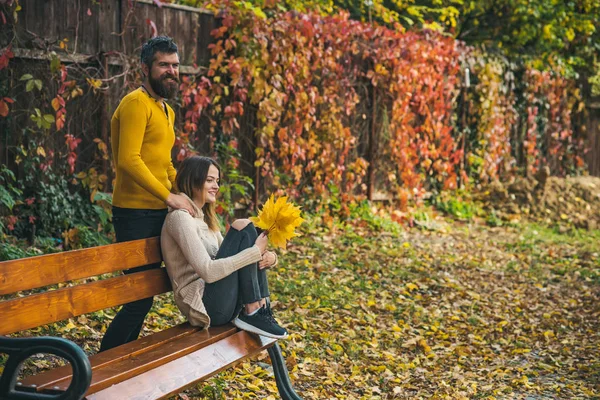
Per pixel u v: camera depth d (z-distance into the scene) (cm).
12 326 320
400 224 1112
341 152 1073
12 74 710
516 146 1467
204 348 389
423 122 1228
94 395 312
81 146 768
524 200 1323
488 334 689
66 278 350
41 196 732
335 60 1055
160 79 424
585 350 657
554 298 830
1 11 688
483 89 1338
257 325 424
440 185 1281
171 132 444
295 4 1128
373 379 553
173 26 840
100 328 559
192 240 410
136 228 437
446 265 919
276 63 935
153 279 414
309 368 549
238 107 881
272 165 958
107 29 773
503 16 1652
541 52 1678
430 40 1188
